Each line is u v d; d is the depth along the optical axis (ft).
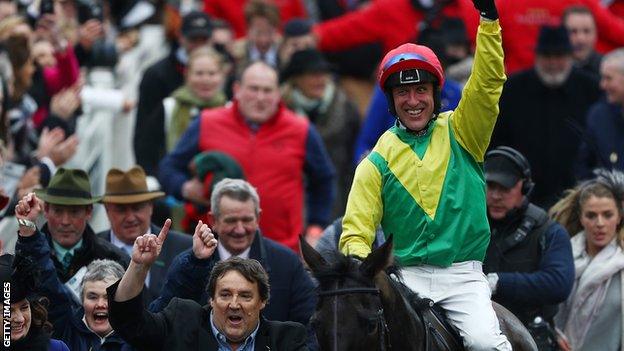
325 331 54.60
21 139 86.07
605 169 80.23
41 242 61.67
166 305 60.59
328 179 90.53
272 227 87.81
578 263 75.20
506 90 97.30
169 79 102.17
